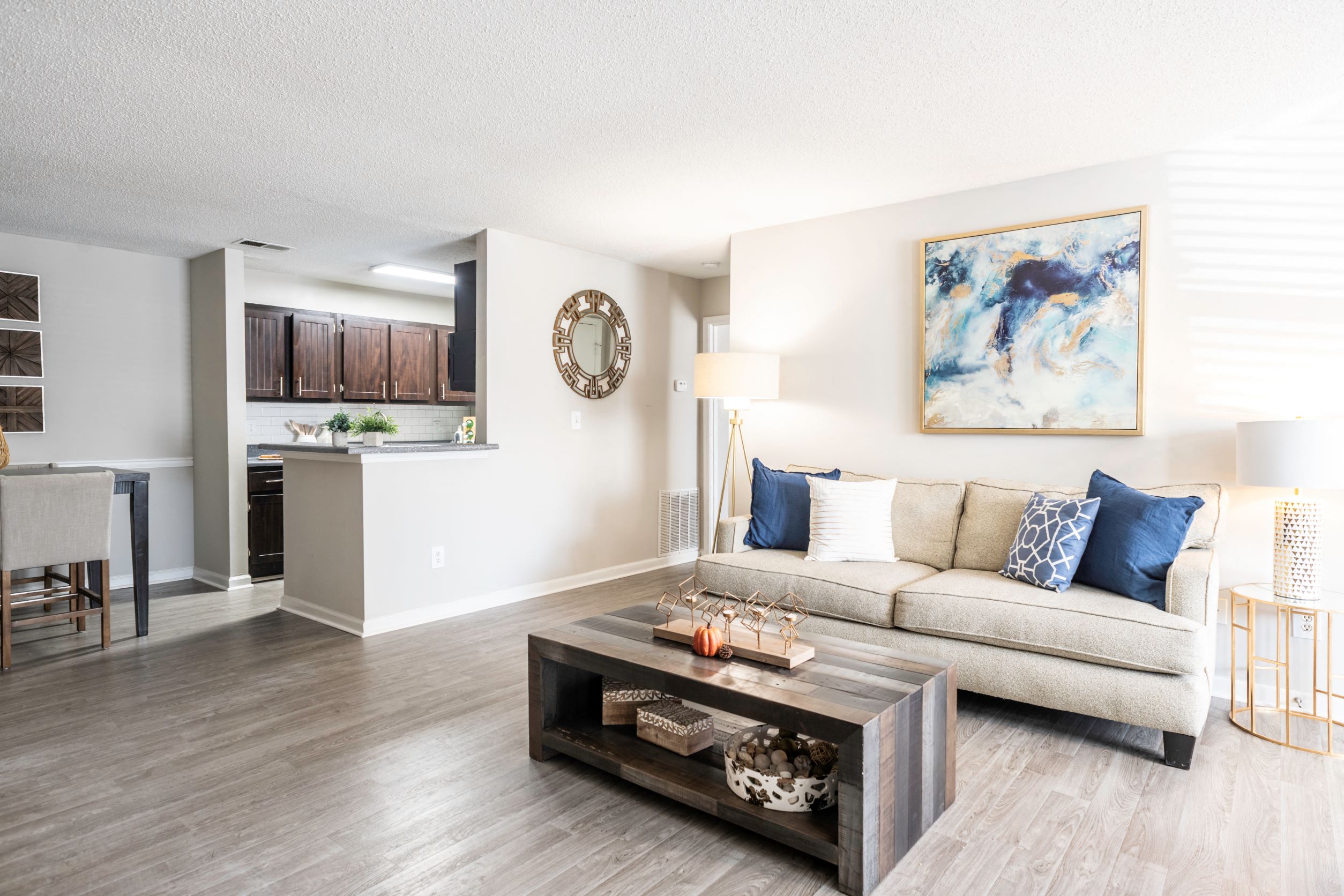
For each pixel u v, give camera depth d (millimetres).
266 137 2980
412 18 2100
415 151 3152
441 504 4227
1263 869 1838
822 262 4199
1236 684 3039
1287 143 2900
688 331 5910
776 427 4410
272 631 3961
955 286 3703
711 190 3689
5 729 2666
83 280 4762
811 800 1948
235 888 1749
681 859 1892
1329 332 2842
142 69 2395
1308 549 2619
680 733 2281
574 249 4957
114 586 4957
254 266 5488
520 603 4566
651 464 5605
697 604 2703
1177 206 3148
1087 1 2023
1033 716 2863
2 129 2881
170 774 2326
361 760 2430
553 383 4844
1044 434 3469
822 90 2578
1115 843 1956
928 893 1748
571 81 2508
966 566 3332
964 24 2145
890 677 2072
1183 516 2682
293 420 6086
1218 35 2209
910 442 3908
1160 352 3199
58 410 4660
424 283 6191
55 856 1876
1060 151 3166
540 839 1974
